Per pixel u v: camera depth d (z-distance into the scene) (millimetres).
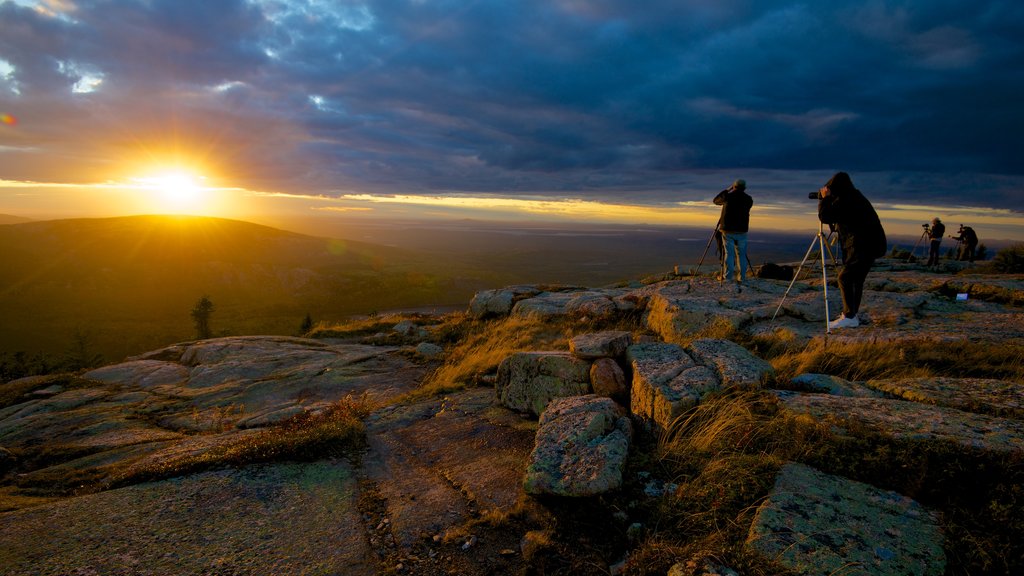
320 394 10695
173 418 9367
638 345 6895
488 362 10836
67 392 11461
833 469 3893
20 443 8164
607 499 4047
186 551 3816
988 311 9430
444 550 3863
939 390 5117
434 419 7430
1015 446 3590
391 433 6930
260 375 12641
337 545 3949
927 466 3574
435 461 5836
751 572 2850
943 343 7035
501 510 4391
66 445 7590
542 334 13039
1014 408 4516
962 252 26156
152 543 3922
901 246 31703
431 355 13758
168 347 16422
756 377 5602
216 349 15172
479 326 16531
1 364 48188
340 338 18812
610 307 13406
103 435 8305
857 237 7852
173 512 4449
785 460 4113
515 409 7316
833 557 2875
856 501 3449
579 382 6652
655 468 4512
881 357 6902
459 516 4410
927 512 3291
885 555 2869
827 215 7992
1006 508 3059
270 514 4449
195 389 11641
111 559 3686
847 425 4301
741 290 12078
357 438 6512
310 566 3650
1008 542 2838
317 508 4586
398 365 13047
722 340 6918
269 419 8523
